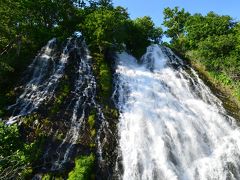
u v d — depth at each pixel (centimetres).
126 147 2269
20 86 2694
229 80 3350
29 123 2288
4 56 2991
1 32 2917
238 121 2811
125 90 2894
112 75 3064
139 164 2178
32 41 3300
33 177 1964
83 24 3394
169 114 2706
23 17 3152
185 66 3659
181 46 4212
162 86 3130
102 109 2530
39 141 2164
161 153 2288
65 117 2384
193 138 2506
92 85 2759
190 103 2989
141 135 2397
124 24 3722
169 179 2106
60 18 3778
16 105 2478
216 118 2792
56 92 2612
